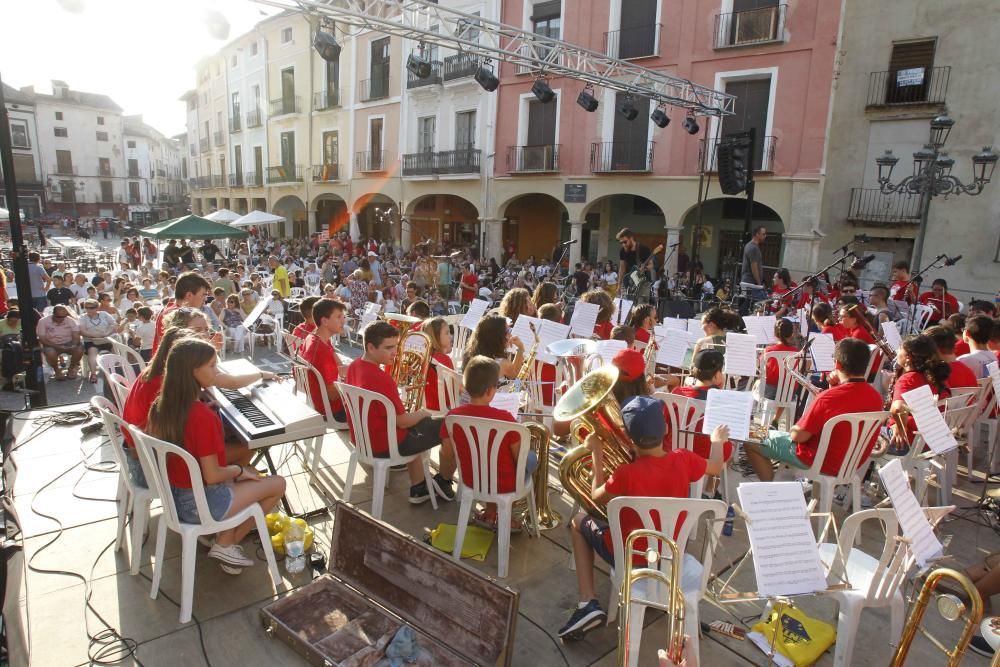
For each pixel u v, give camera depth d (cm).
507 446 299
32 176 4900
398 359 421
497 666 228
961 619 287
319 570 305
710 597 243
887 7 1241
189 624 266
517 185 1741
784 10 1259
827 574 258
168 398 262
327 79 2364
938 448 317
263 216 2075
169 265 1797
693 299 1064
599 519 266
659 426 241
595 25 1513
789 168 1299
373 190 2223
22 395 590
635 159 1512
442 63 1889
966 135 1195
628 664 220
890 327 600
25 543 327
